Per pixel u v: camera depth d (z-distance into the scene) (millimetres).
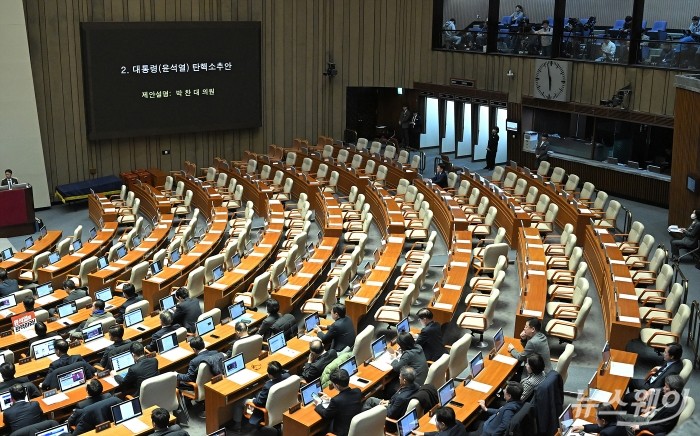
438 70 28938
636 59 23016
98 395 10344
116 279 17047
